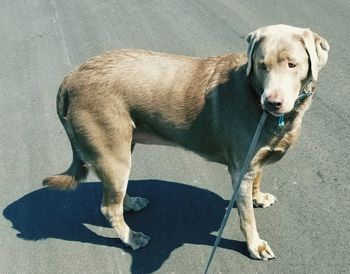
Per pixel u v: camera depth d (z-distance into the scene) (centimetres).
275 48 143
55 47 313
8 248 188
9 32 345
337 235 172
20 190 212
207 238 182
